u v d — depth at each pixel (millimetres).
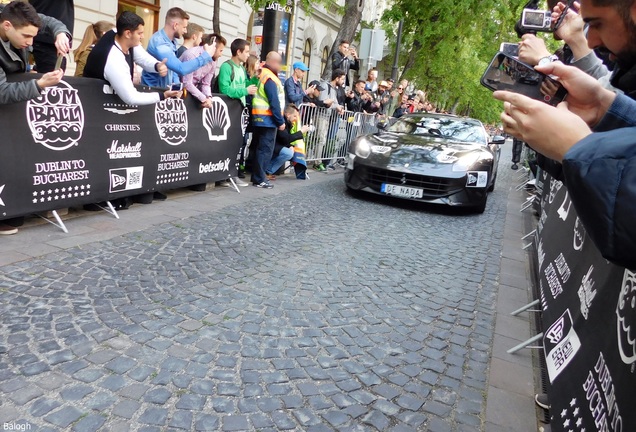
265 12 8984
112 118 4676
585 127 951
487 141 8297
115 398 2197
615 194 820
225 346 2750
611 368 1571
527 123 984
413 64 17828
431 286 4125
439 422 2332
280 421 2184
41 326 2707
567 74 1263
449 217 6926
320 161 9750
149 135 5188
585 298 2154
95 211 4953
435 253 5086
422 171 6879
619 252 825
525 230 6707
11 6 3471
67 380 2277
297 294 3586
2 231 3965
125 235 4352
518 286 4379
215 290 3467
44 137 4035
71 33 5102
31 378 2256
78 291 3178
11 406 2062
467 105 34531
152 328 2840
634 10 962
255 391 2379
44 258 3621
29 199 3996
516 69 1437
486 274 4637
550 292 2910
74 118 4277
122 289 3295
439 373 2775
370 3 25984
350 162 7465
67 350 2514
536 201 7301
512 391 2686
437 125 8477
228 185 7055
